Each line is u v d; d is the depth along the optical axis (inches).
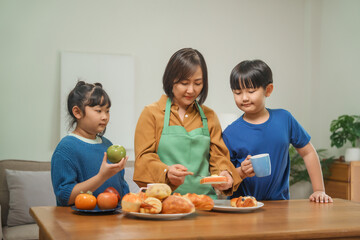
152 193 42.5
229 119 152.3
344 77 162.7
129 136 150.8
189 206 42.3
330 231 37.8
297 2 176.7
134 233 34.6
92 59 147.6
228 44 166.6
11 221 108.7
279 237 36.0
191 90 55.1
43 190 112.2
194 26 162.1
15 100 140.7
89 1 149.3
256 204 48.7
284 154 63.5
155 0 157.2
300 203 56.7
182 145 56.4
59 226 37.4
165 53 157.8
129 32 153.6
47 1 145.0
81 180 51.4
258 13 171.2
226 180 47.2
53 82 144.5
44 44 144.2
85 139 53.9
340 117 149.6
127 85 151.3
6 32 140.8
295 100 175.2
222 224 39.3
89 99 52.5
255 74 59.7
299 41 176.6
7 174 113.6
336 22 167.9
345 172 143.4
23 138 140.9
